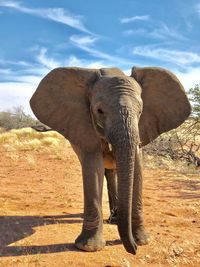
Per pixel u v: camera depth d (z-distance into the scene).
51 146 23.42
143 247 5.97
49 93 5.98
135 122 5.04
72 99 5.93
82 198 9.94
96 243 5.75
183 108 6.13
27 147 23.17
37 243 6.05
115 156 4.95
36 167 15.49
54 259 5.41
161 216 8.09
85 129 5.89
